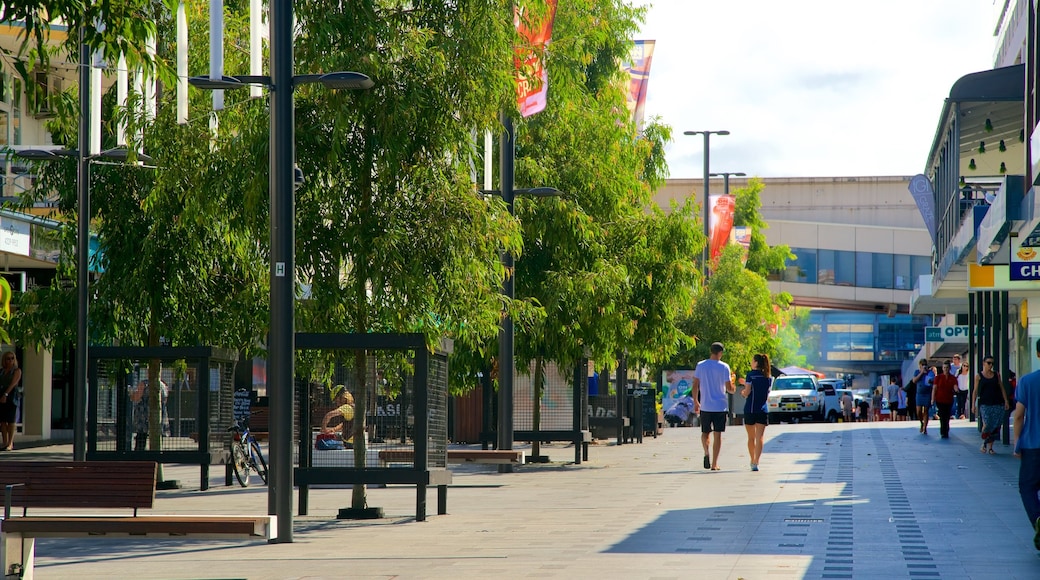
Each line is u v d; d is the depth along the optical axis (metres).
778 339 88.06
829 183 142.50
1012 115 41.00
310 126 21.11
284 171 18.27
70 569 15.57
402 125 20.73
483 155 30.31
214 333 28.39
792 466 33.59
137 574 15.02
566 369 36.22
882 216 141.25
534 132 37.16
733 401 76.62
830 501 23.27
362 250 20.92
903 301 134.50
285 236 18.27
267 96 22.28
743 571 14.46
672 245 37.66
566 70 32.00
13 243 36.00
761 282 77.31
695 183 141.12
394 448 21.14
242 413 44.44
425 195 21.47
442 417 22.12
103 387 27.53
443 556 16.23
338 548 17.31
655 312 37.81
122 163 27.23
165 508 23.69
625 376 49.16
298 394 21.50
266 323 27.41
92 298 28.64
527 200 35.53
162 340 32.28
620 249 37.44
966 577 14.01
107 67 26.91
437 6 21.81
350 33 20.77
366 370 21.30
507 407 33.47
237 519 14.92
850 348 154.88
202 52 25.25
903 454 38.41
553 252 36.44
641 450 44.25
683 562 15.26
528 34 26.88
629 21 43.03
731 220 74.38
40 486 14.90
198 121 24.27
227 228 26.33
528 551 16.58
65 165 28.70
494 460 28.64
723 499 24.03
